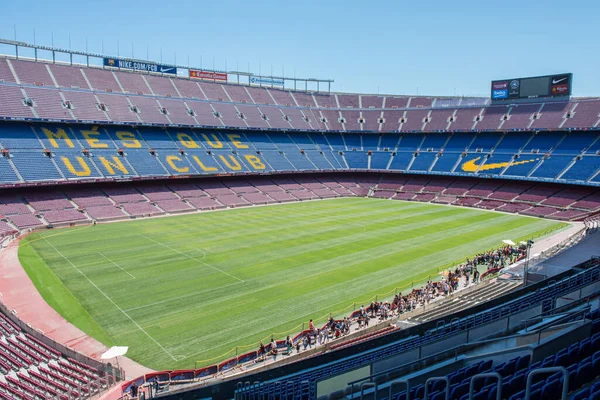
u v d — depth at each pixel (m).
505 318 20.66
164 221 69.38
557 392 10.59
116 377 25.75
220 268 45.56
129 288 39.97
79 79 89.94
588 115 88.25
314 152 109.44
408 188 99.81
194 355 28.92
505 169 90.31
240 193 89.12
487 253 48.72
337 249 52.97
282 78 122.12
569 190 81.56
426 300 36.84
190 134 97.38
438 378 10.06
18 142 74.56
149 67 100.69
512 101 101.69
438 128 107.44
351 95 125.44
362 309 34.56
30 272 44.44
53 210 67.50
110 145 84.06
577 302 22.09
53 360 27.88
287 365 20.53
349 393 16.44
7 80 80.12
